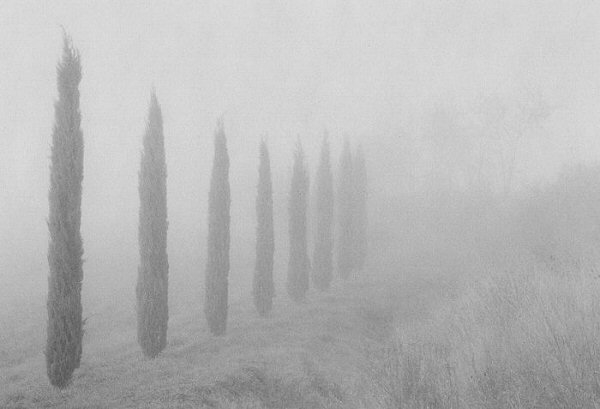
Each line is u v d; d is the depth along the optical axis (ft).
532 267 39.68
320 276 81.35
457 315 34.47
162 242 47.16
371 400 24.90
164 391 34.19
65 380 35.91
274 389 37.27
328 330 56.49
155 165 47.47
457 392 19.85
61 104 38.63
